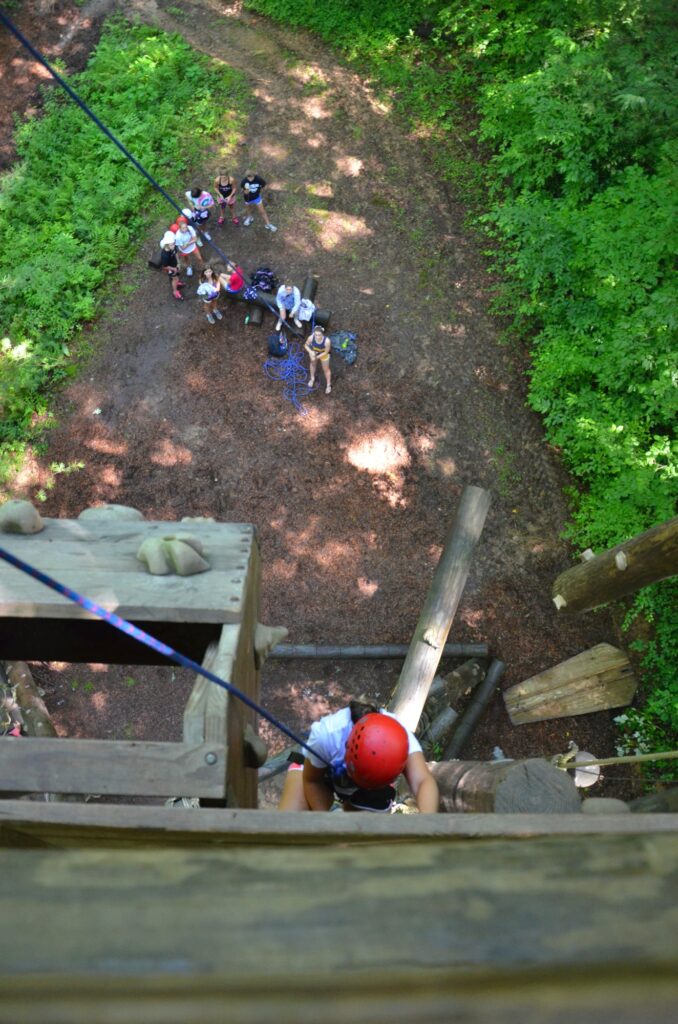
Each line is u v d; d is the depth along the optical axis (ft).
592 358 44.21
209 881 2.19
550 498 45.55
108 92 61.26
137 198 55.98
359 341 49.78
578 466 44.83
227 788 8.41
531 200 50.70
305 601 43.27
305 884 2.17
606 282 42.98
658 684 40.98
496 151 56.03
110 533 10.46
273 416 47.75
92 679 41.01
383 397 48.24
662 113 46.75
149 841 5.92
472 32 58.85
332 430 47.34
